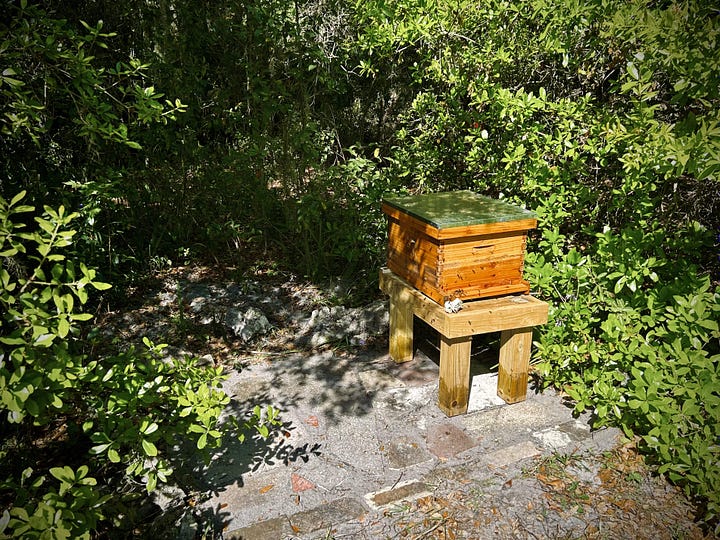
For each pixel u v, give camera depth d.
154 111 2.88
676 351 2.62
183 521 2.45
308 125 5.11
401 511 2.54
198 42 5.20
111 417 2.24
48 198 3.87
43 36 3.01
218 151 5.68
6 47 2.39
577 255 3.47
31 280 2.00
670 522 2.46
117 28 4.82
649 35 2.64
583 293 3.58
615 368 3.17
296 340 4.25
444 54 4.23
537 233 4.44
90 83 2.71
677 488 2.65
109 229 4.53
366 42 4.55
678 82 2.56
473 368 3.82
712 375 2.48
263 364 3.91
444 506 2.57
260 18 4.88
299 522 2.50
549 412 3.27
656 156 2.75
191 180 5.61
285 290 4.98
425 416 3.26
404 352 3.89
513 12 3.87
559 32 3.63
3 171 3.47
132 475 2.69
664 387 2.58
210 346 4.14
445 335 3.07
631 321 3.12
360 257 5.16
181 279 5.13
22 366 1.88
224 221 5.67
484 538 2.39
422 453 2.94
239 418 3.28
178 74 5.04
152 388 2.35
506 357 3.32
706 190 3.89
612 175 4.02
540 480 2.72
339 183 5.14
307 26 5.43
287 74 5.24
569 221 4.20
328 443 3.05
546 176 3.79
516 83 4.24
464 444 3.00
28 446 2.86
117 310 4.52
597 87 3.99
